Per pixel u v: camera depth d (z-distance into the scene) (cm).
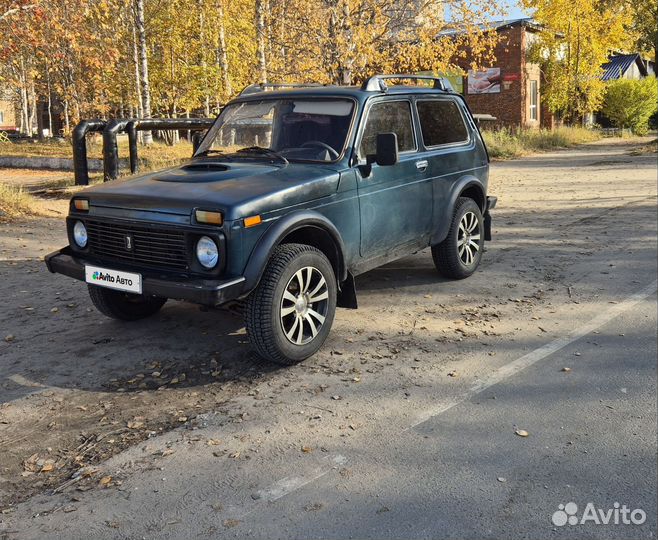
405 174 617
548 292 699
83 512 327
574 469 363
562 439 396
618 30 3419
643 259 829
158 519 320
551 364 509
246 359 522
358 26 1722
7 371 504
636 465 367
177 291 457
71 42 1625
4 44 1561
